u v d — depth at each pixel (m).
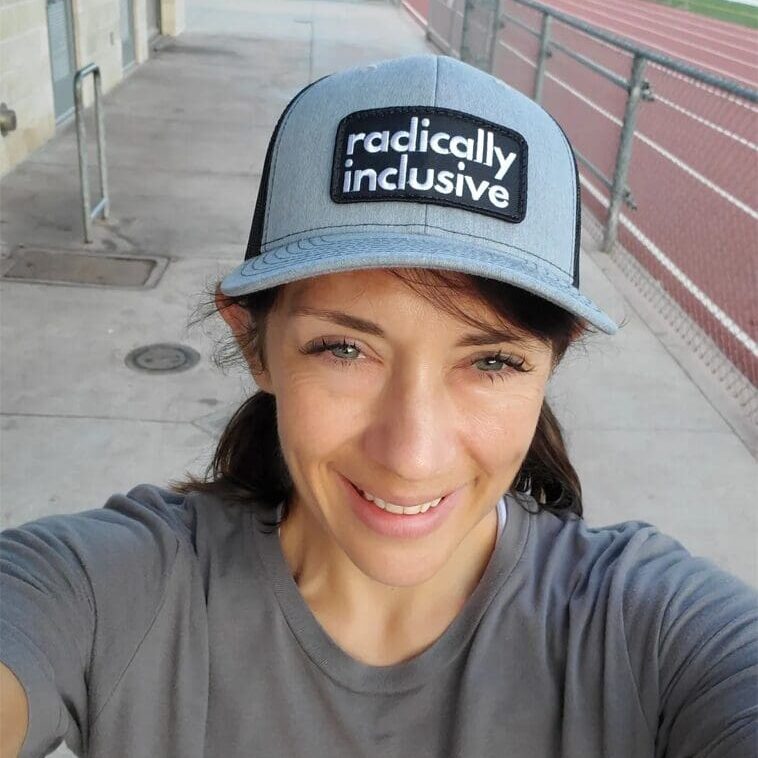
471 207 0.41
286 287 0.41
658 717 0.42
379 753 0.44
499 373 0.41
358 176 0.41
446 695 0.44
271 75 4.84
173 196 2.68
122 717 0.44
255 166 3.09
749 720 0.38
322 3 8.66
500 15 4.68
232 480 0.50
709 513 1.38
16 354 1.67
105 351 1.71
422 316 0.39
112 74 4.18
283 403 0.43
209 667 0.45
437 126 0.41
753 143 4.17
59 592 0.43
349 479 0.42
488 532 0.48
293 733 0.44
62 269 2.07
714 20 11.20
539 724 0.43
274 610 0.46
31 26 2.99
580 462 1.48
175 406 1.54
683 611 0.43
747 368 1.98
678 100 4.71
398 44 6.48
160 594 0.45
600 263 2.47
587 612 0.44
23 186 2.67
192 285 2.05
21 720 0.39
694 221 3.10
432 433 0.40
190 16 6.89
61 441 1.42
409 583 0.43
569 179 0.44
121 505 0.51
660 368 1.83
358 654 0.46
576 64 5.16
